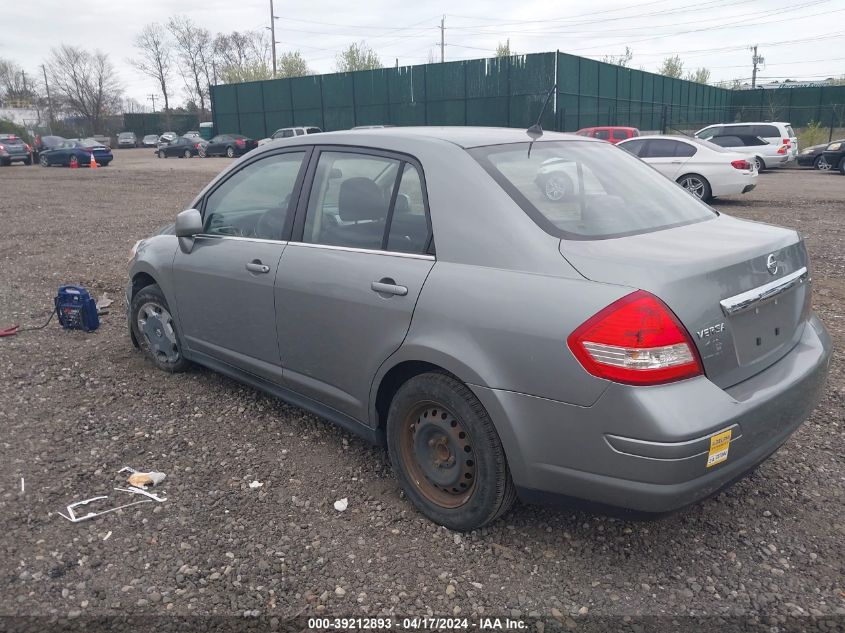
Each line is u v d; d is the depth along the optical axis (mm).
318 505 3373
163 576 2855
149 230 12242
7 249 10305
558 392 2615
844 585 2766
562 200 3111
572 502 2738
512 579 2832
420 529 3168
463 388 2926
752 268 2812
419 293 3047
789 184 19609
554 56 32344
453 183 3111
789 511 3260
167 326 4953
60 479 3607
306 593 2760
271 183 4043
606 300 2529
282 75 66562
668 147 15000
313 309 3568
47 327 6316
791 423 2895
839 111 38750
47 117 63844
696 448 2453
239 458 3846
